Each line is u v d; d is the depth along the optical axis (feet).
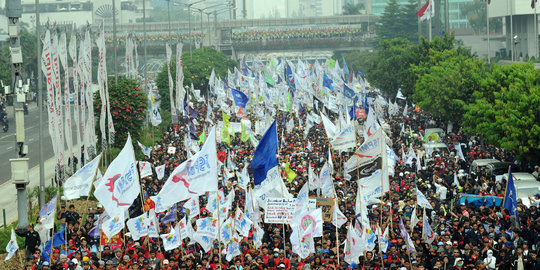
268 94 282.77
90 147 183.32
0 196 211.61
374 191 118.01
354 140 142.31
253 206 125.39
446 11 605.31
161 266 108.99
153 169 197.98
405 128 285.02
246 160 197.26
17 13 139.13
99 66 194.90
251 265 104.27
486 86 225.15
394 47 496.64
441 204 140.97
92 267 105.81
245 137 219.20
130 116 229.86
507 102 196.75
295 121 312.09
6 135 367.86
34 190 175.22
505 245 110.22
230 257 108.06
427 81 313.53
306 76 366.63
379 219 129.18
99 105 226.99
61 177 156.76
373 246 107.65
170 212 125.80
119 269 105.81
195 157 105.60
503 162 193.47
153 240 121.49
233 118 323.57
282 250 112.98
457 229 121.29
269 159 115.85
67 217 128.16
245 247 113.09
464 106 222.07
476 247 108.88
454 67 290.35
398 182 168.66
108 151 224.53
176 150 231.91
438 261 106.42
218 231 106.52
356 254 104.06
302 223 105.50
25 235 135.03
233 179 175.94
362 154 117.50
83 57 182.29
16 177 137.80
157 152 226.99
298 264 105.29
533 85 200.23
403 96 388.37
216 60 570.87
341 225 123.54
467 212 132.67
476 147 224.33
